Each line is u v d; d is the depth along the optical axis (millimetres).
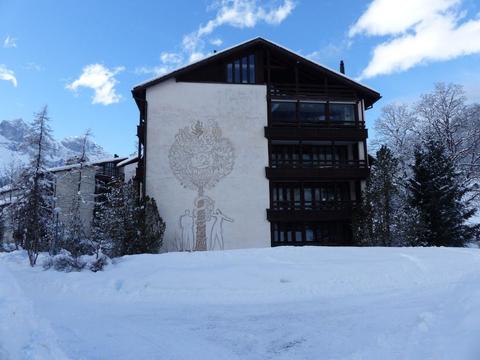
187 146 28047
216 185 27844
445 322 7023
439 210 28219
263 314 10203
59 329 8742
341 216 28672
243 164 28375
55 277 14516
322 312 10055
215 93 29031
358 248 18734
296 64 30453
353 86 30828
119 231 23047
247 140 28734
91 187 39312
